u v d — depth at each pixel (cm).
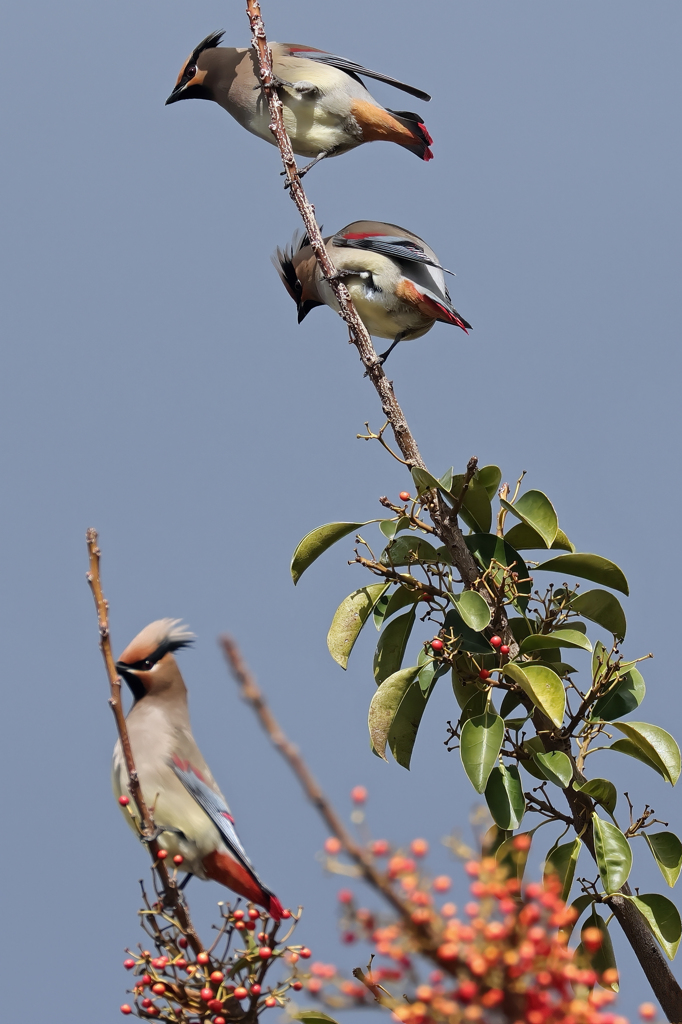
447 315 1155
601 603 902
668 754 840
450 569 942
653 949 830
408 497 916
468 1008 491
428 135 1252
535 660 884
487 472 920
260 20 1064
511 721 916
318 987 532
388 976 503
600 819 828
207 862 770
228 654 410
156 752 784
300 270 1248
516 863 829
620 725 852
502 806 840
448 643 892
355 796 472
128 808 780
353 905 489
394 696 923
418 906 483
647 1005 509
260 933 652
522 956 491
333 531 966
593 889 825
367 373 984
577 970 509
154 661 832
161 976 659
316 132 1245
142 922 663
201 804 775
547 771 834
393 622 964
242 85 1257
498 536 920
